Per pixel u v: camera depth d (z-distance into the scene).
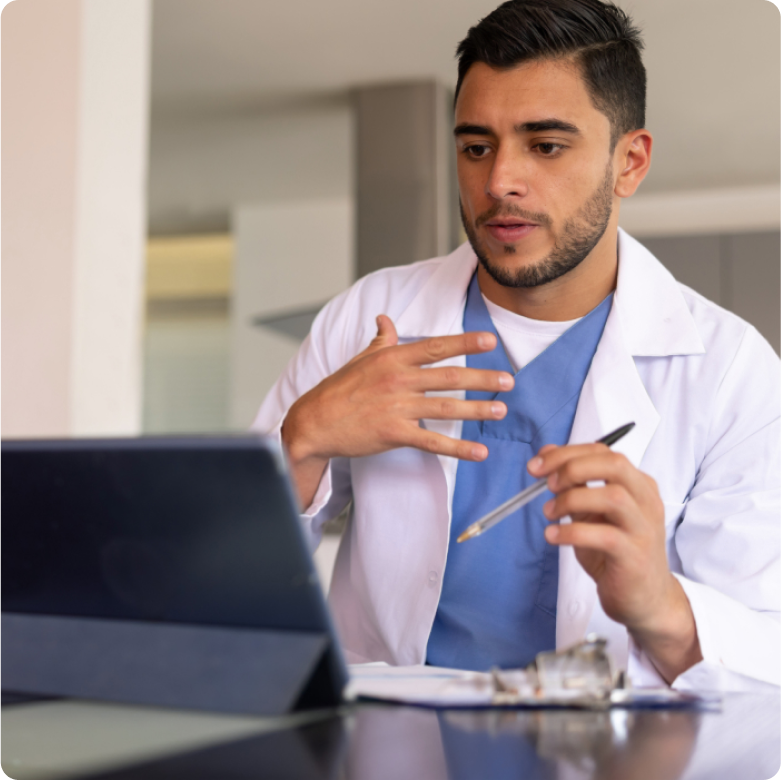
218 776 0.42
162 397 6.51
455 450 0.95
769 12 3.17
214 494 0.50
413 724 0.53
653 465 1.07
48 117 2.29
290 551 0.50
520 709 0.58
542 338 1.15
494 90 1.00
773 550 0.97
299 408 1.02
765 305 4.86
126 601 0.55
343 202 5.66
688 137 4.35
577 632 0.98
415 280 1.29
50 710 0.54
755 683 0.81
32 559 0.56
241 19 3.37
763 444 1.04
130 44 2.43
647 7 3.15
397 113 3.89
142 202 2.46
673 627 0.78
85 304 2.27
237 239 5.77
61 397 2.23
